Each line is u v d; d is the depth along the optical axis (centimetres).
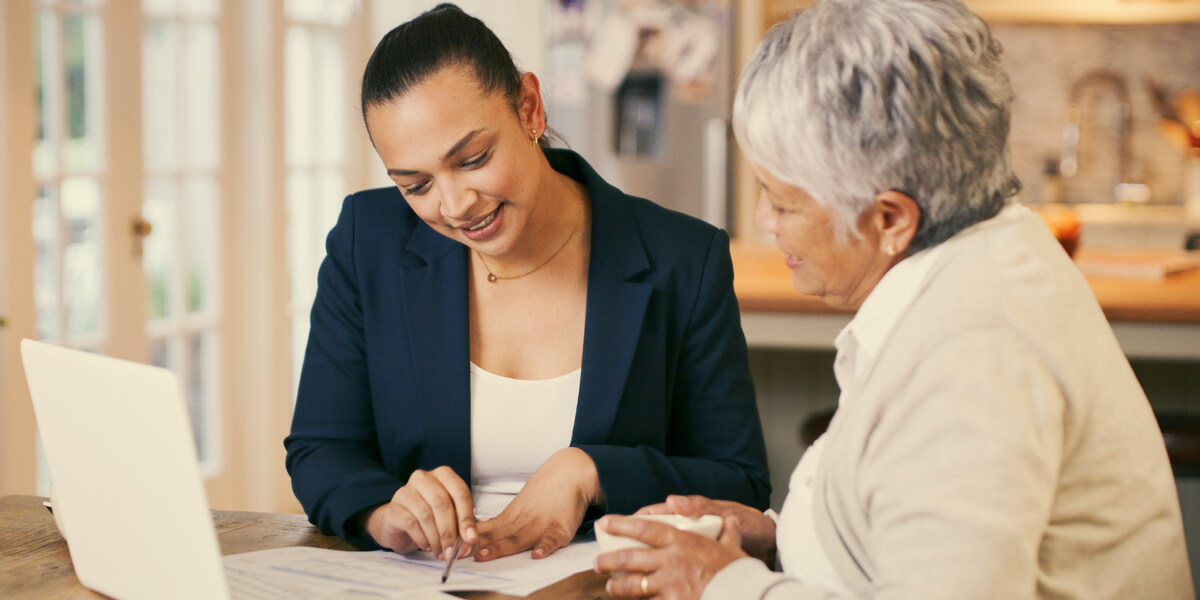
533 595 101
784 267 288
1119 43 506
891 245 88
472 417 133
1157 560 85
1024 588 75
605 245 134
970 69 84
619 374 131
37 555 116
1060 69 511
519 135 117
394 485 122
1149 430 86
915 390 80
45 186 285
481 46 114
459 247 135
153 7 321
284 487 382
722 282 140
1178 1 479
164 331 332
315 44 390
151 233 325
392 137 113
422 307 133
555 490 119
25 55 272
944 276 84
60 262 291
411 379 134
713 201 466
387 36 116
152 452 89
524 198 118
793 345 238
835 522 88
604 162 473
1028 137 516
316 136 395
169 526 91
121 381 90
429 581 104
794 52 85
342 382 138
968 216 87
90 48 299
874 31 83
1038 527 76
